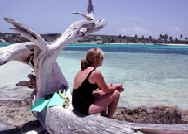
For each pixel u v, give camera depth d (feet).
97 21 19.56
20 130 17.95
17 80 42.14
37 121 19.22
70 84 36.94
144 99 29.99
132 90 35.01
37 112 17.84
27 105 26.14
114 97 15.40
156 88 36.60
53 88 18.56
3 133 17.56
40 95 18.11
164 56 120.16
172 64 75.97
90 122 13.98
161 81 42.75
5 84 37.63
